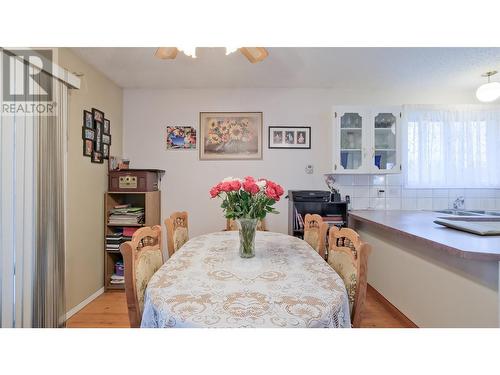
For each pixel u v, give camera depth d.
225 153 3.22
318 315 0.89
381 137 3.06
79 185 2.36
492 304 1.39
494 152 3.09
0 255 1.50
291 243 1.86
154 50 2.24
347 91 3.24
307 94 3.23
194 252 1.63
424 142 3.11
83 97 2.41
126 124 3.21
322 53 2.31
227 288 1.10
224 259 1.49
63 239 1.99
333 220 2.87
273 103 3.23
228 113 3.22
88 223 2.50
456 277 1.62
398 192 3.26
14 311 1.57
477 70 2.66
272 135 3.22
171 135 3.22
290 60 2.45
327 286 1.11
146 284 1.27
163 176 3.22
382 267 2.46
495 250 1.33
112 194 2.86
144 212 2.89
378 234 2.55
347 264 1.28
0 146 1.50
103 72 2.71
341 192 3.25
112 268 2.86
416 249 1.99
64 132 2.04
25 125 1.66
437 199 3.26
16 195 1.59
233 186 1.44
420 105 3.10
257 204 1.49
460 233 1.78
